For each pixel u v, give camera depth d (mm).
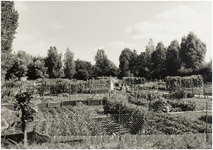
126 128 14172
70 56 75125
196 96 32594
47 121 13195
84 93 37656
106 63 90562
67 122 14422
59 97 31750
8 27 23500
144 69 79438
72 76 75562
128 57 90500
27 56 76188
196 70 57719
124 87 40781
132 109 14742
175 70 68125
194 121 14703
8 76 59094
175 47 70062
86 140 10438
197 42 65438
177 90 31844
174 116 15523
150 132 12703
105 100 21281
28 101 10352
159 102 20953
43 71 67750
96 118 17656
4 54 21906
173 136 10758
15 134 11094
